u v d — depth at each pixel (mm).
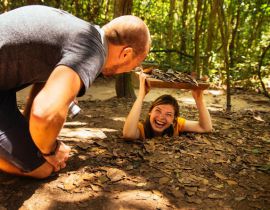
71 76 1539
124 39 1731
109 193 2229
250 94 7305
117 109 4625
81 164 2570
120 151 2842
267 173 2668
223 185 2430
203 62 8477
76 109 2281
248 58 8555
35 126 1562
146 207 2109
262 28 9977
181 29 9117
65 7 9727
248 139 3434
